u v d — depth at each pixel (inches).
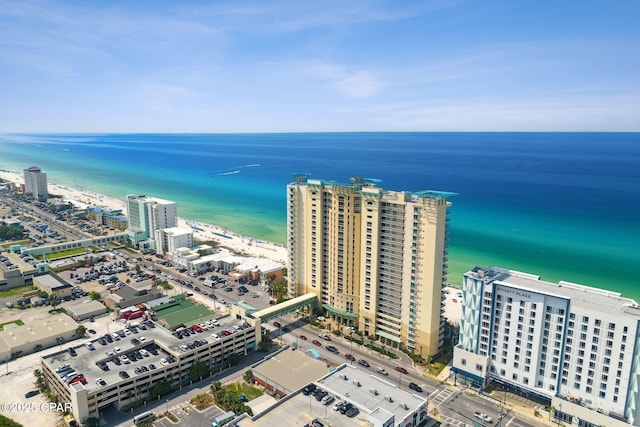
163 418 6569.9
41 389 7308.1
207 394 7160.4
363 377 6860.2
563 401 6461.6
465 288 7480.3
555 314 6638.8
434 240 7834.6
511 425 6466.5
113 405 6889.8
